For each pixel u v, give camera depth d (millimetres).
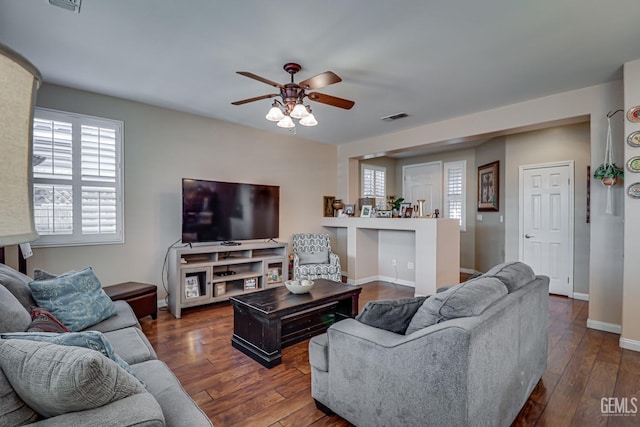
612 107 3209
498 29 2297
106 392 943
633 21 2191
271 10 2086
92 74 3074
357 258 5477
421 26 2260
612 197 3248
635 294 2871
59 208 3369
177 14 2133
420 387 1439
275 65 2861
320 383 1953
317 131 5109
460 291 1581
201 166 4375
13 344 997
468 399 1310
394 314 1760
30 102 573
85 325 2125
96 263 3582
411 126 4793
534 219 4980
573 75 3057
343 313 3328
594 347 2920
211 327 3393
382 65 2848
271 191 4840
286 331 3025
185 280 3801
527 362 1979
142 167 3889
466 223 6465
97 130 3580
